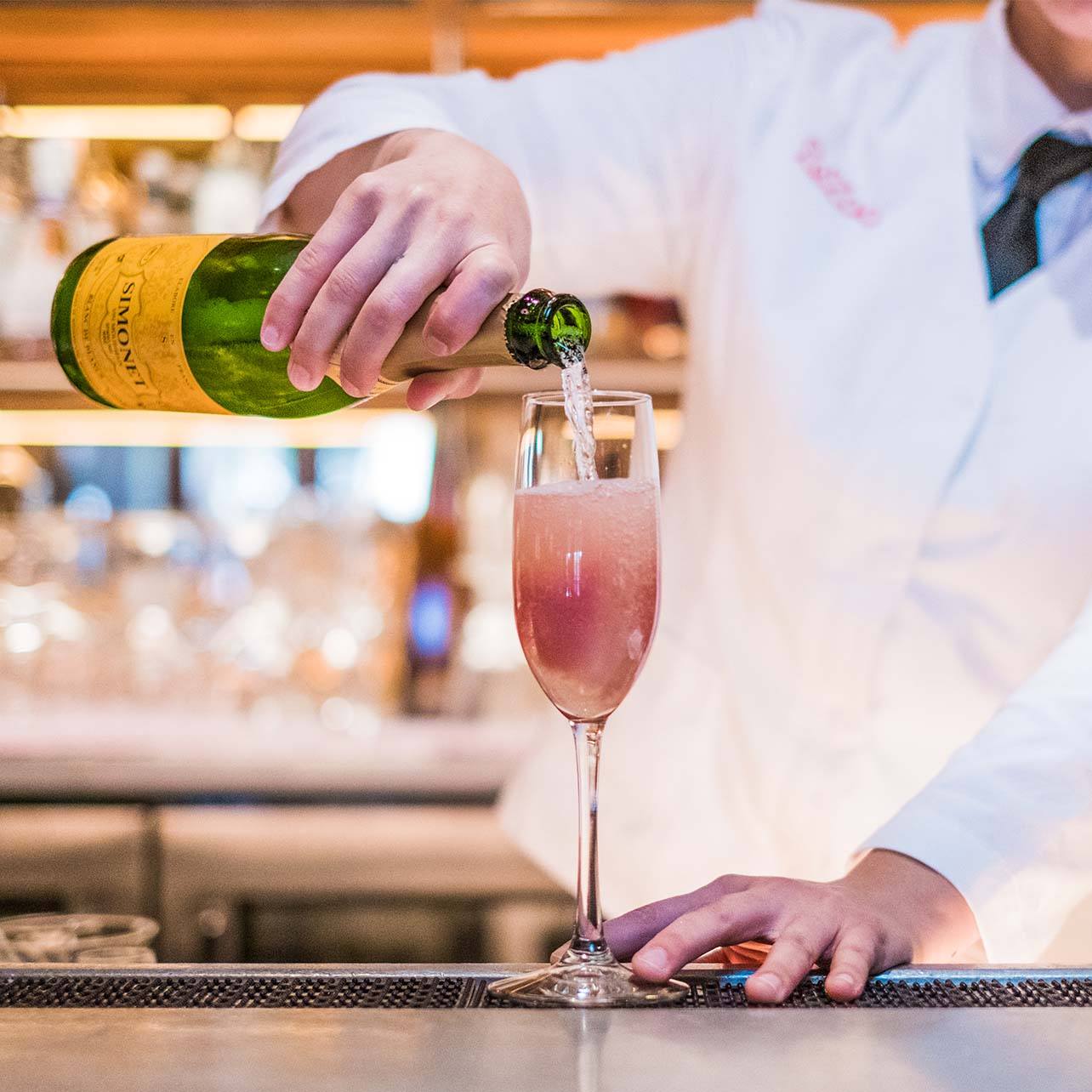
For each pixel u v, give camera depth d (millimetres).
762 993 705
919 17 2426
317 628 2650
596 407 785
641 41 2502
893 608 1368
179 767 2336
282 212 1168
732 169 1460
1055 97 1320
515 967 777
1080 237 1320
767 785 1450
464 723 2637
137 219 2566
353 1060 607
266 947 2309
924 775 1370
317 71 2604
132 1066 601
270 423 2773
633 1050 621
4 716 2590
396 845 2311
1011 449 1315
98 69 2574
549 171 1459
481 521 2719
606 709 792
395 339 827
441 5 2418
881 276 1374
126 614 2660
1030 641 1326
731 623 1470
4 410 2658
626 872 1556
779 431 1389
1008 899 876
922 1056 615
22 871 2285
